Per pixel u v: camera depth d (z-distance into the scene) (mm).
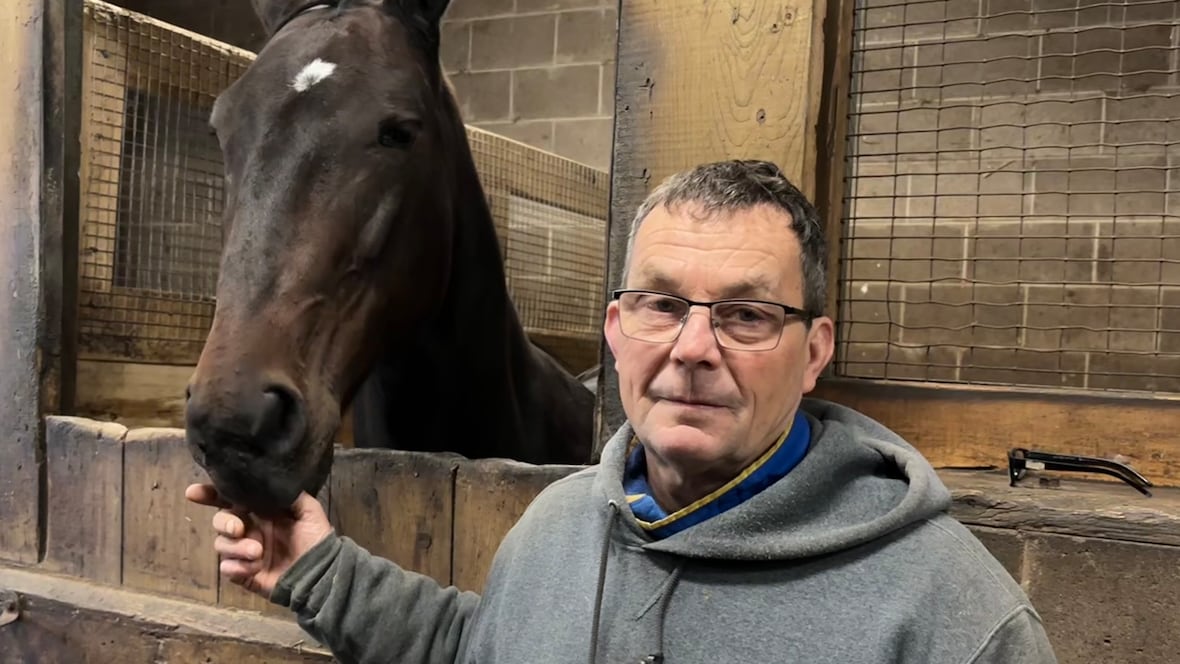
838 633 600
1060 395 940
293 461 825
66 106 1345
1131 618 789
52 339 1326
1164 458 899
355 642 812
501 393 1456
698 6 979
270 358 840
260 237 903
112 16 1598
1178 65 2311
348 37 1011
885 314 2613
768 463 675
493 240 1394
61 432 1293
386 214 1000
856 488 682
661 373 644
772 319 630
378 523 1092
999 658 572
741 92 962
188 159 1852
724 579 650
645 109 1009
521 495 1003
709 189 639
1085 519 803
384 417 1395
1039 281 2469
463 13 3594
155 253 1791
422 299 1144
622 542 702
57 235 1330
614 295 728
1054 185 2439
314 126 942
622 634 659
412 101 1025
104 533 1261
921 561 613
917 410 991
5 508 1340
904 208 2576
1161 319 2359
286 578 804
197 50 1773
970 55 2459
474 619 811
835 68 967
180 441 1188
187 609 1177
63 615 1247
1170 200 2336
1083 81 2381
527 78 3488
